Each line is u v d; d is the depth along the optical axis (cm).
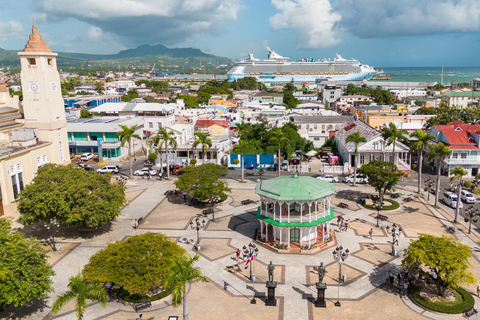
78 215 5566
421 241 4544
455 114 13375
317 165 11238
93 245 5903
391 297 4472
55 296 4534
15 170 6988
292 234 5900
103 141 11994
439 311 4122
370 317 4091
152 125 13600
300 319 4069
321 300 4291
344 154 10962
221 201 8012
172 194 8562
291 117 14562
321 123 13725
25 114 8294
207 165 7712
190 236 6231
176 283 3500
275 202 5709
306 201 5631
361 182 9212
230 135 13062
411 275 4791
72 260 5412
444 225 6669
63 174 6247
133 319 4069
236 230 6494
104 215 5831
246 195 8462
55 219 5628
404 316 4100
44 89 8144
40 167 7306
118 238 6162
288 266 5228
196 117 15250
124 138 9619
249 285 4756
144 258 4225
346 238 6128
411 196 8275
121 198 6366
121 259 4212
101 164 11344
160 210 7519
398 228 6519
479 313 4141
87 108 17638
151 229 6538
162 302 4400
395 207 7450
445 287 4353
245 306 4312
